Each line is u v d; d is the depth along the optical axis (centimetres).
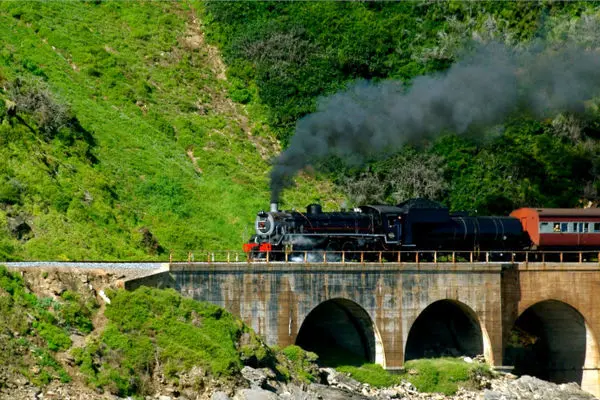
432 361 8975
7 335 6912
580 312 9431
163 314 7562
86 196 10575
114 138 11862
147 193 11312
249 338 7731
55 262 8306
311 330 9150
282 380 7681
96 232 10150
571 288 9406
